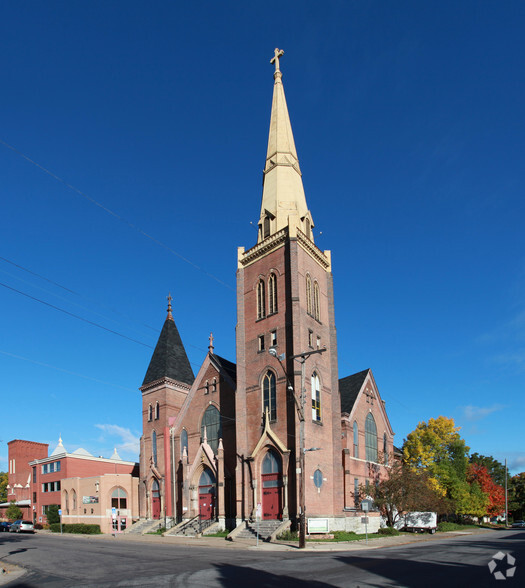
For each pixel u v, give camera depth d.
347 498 50.41
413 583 16.75
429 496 51.44
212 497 51.38
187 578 18.91
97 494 64.56
